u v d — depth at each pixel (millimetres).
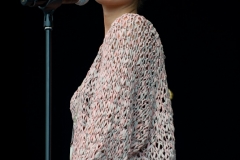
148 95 6078
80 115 6102
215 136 13984
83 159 5793
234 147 13922
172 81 13938
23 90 14195
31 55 14133
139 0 6461
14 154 14211
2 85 14039
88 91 6137
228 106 13867
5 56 13969
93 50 14086
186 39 13797
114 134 5785
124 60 5879
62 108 14141
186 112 13992
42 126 14266
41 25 13984
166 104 6215
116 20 6027
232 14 13609
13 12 13812
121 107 5820
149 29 6109
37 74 14219
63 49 14086
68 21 14008
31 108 14266
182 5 13695
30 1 5809
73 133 6320
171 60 13875
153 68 6152
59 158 14133
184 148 14086
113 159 5797
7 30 13859
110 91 5824
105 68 5938
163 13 13750
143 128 6035
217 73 13812
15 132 14188
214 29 13711
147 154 6137
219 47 13742
